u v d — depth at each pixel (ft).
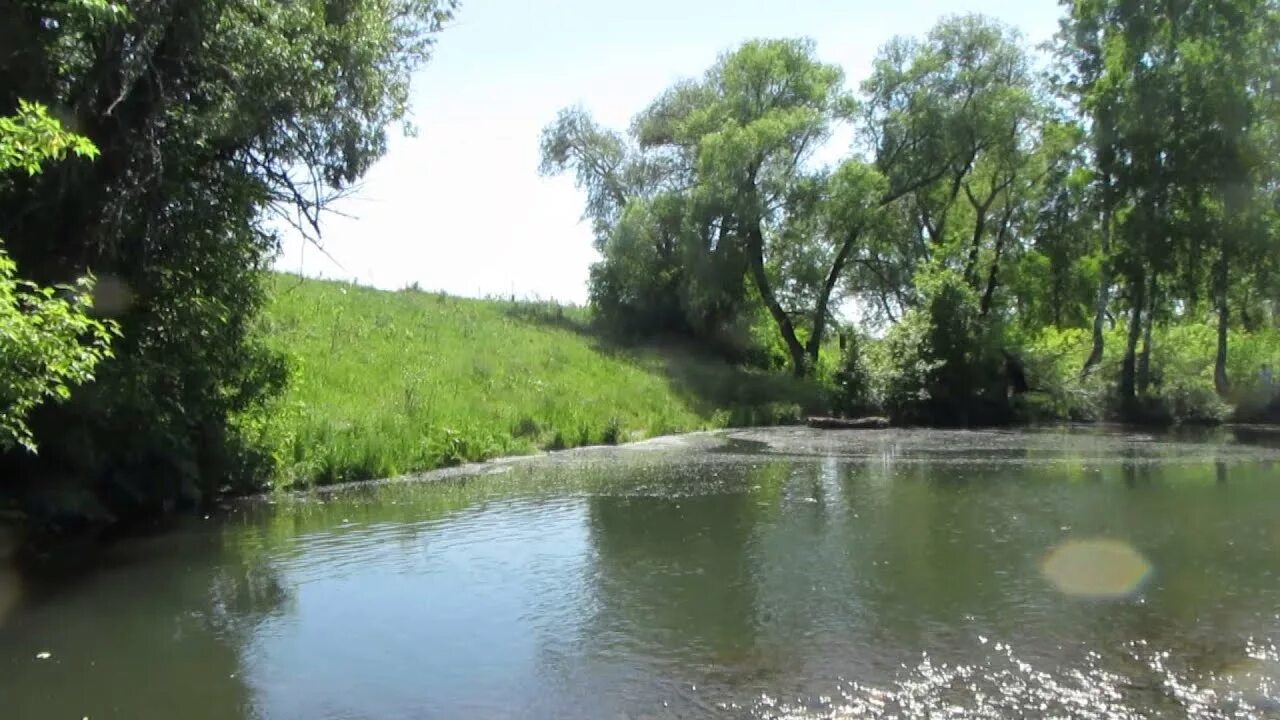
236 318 36.32
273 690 16.16
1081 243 106.93
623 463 49.21
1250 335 108.88
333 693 15.97
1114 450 56.39
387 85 41.34
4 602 21.67
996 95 104.17
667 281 115.03
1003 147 105.70
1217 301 95.76
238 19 34.09
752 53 109.50
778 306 111.55
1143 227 89.81
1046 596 21.34
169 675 16.93
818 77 110.01
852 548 26.68
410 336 75.82
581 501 35.53
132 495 32.35
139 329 32.42
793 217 107.04
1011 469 45.96
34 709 15.42
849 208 103.24
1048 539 27.76
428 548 27.02
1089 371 99.04
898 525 30.17
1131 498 35.53
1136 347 102.32
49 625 19.93
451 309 96.07
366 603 21.38
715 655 17.52
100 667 17.35
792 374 106.52
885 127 110.83
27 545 27.48
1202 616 19.65
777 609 20.49
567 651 17.89
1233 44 86.58
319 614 20.57
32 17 27.02
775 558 25.48
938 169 110.11
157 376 31.73
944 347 89.25
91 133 30.01
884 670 16.56
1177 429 79.71
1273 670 16.38
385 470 42.98
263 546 27.40
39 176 28.02
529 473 44.65
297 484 39.01
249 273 37.04
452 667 17.13
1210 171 86.99
